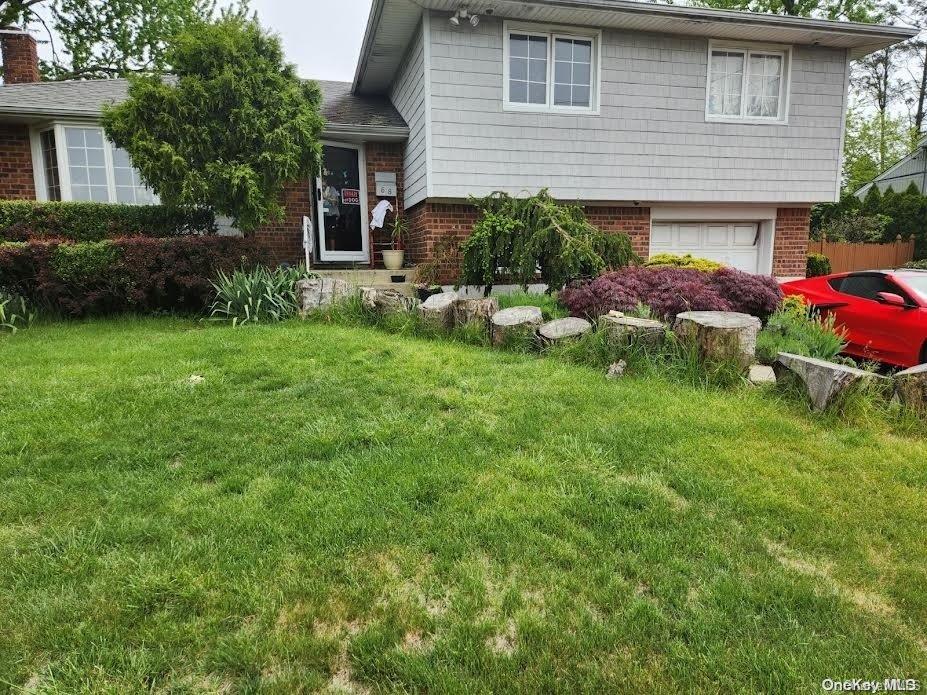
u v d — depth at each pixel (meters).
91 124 9.45
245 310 7.18
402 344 5.85
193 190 7.19
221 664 1.73
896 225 18.34
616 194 10.28
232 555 2.26
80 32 19.78
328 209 11.03
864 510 2.79
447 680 1.68
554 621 1.94
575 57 9.91
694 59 10.27
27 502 2.65
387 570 2.21
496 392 4.36
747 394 4.51
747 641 1.89
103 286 7.45
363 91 12.97
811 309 6.99
